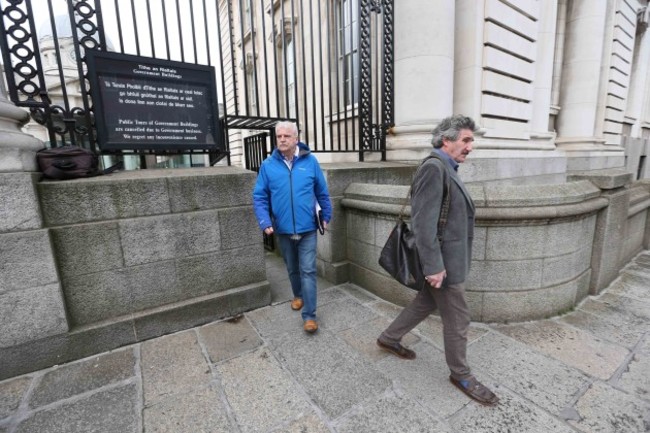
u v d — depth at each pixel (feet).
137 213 9.06
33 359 8.00
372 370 7.82
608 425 6.10
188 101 10.68
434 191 6.01
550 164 24.90
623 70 35.32
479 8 18.22
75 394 7.25
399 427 6.16
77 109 9.45
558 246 9.76
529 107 22.79
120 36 9.64
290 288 12.90
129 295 9.20
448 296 6.53
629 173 12.09
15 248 7.52
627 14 34.27
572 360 8.01
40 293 7.90
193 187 9.77
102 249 8.69
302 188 9.11
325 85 23.88
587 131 30.12
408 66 16.44
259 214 9.20
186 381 7.59
